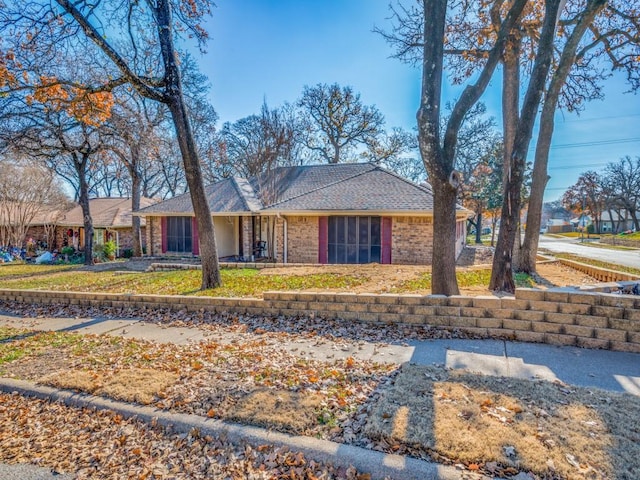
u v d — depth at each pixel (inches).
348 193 611.2
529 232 432.5
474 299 215.2
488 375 153.7
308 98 1211.2
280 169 805.9
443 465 95.1
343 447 105.5
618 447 98.6
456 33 447.8
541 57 274.8
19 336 250.8
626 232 2082.9
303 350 197.9
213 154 1160.8
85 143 661.3
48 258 807.7
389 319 237.3
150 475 106.4
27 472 110.6
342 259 582.2
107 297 325.4
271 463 105.8
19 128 565.0
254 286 347.9
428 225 548.4
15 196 890.7
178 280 417.7
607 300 186.7
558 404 123.7
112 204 1089.4
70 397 147.5
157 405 137.3
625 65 480.4
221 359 184.5
